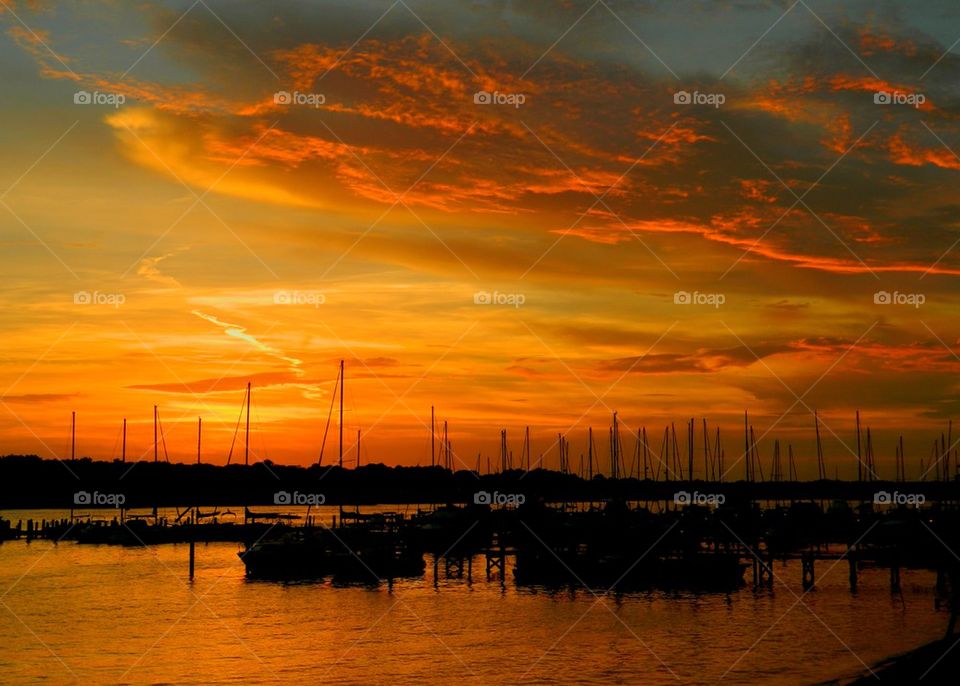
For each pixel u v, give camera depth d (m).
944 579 78.50
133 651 53.41
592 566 78.75
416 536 97.19
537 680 46.50
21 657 51.94
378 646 54.47
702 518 97.19
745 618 62.72
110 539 118.06
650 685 45.19
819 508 116.69
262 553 82.69
